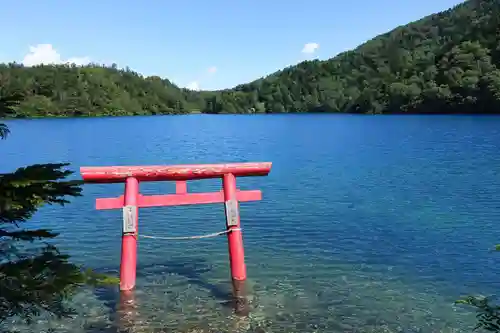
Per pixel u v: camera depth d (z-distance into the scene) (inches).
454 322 362.9
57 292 169.5
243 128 4249.5
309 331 350.3
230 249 447.2
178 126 4751.5
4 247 189.3
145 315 374.9
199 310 385.1
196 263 502.0
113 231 646.5
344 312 381.7
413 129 3324.3
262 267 486.9
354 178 1144.8
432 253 535.8
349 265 494.6
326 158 1632.6
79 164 1515.7
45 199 177.5
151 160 1641.2
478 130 2992.1
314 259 514.0
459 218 706.8
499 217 710.5
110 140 2701.8
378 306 393.1
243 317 372.8
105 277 181.0
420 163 1432.1
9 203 164.7
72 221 703.7
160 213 753.0
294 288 430.9
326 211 764.0
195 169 436.5
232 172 446.6
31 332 342.0
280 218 713.6
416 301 402.9
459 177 1135.6
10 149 2090.3
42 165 171.0
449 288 431.8
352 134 3021.7
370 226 661.3
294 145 2257.6
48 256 178.9
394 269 482.0
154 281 446.9
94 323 360.5
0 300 166.2
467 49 6884.8
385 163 1446.9
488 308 254.1
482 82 5610.2
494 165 1352.1
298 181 1101.7
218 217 730.2
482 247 557.0
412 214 738.2
